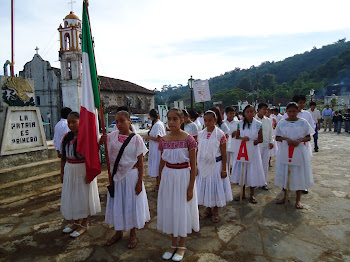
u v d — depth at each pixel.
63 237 3.41
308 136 4.05
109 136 3.11
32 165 5.37
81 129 3.14
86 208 3.38
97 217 4.02
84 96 3.18
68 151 3.28
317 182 5.56
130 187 3.03
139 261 2.84
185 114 4.92
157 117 5.49
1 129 5.14
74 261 2.86
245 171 4.55
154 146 5.33
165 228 2.88
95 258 2.91
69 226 3.66
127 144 2.98
